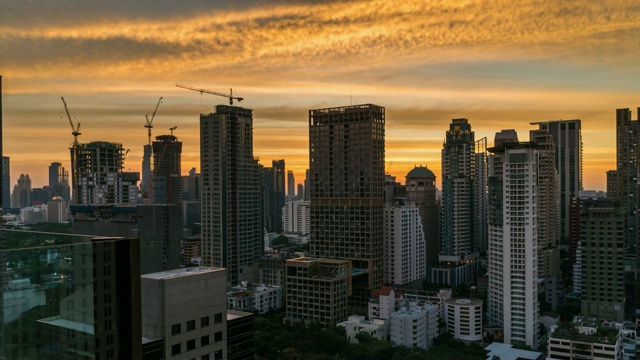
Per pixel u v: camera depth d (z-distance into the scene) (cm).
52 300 7431
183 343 11600
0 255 7056
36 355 7312
